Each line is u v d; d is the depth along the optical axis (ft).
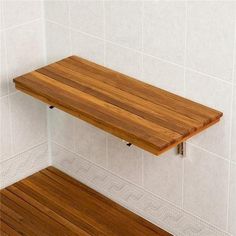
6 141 10.93
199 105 9.04
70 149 11.20
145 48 9.41
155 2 9.01
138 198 10.47
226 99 8.75
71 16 10.19
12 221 10.40
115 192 10.78
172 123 8.68
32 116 11.09
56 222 10.37
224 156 9.06
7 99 10.68
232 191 9.17
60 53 10.69
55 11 10.39
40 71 9.95
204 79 8.88
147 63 9.48
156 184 10.11
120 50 9.75
